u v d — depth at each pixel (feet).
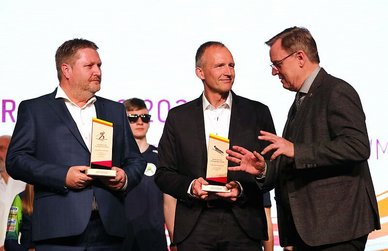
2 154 16.80
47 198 11.64
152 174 16.22
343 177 10.94
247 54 17.80
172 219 15.46
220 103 12.69
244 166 11.55
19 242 14.48
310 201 11.03
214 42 12.78
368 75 18.24
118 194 11.89
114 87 17.20
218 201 12.21
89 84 11.87
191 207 12.29
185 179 12.23
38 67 16.90
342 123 10.78
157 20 17.47
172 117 12.78
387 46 18.35
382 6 18.29
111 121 12.16
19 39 16.84
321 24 18.13
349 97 10.94
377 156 18.08
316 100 11.21
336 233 10.77
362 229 10.86
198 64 12.74
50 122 11.80
